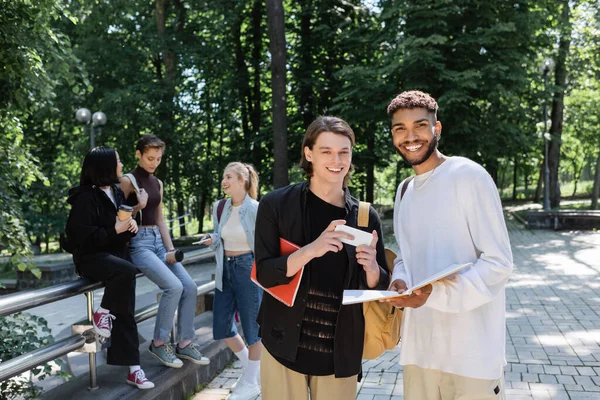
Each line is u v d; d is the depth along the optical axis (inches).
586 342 215.3
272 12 617.6
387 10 674.2
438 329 87.4
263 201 96.2
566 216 703.7
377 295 80.2
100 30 770.8
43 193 781.9
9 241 247.1
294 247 93.4
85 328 137.2
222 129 982.4
